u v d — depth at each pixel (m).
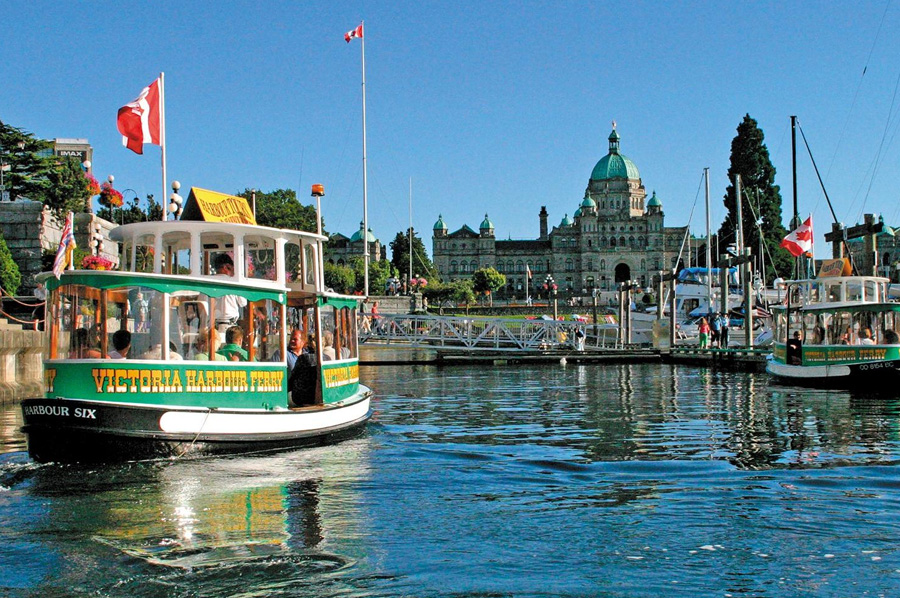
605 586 9.70
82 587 9.58
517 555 10.80
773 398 29.75
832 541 11.31
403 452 18.19
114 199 47.75
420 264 179.88
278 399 17.61
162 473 15.00
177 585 9.66
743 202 121.06
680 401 29.59
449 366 54.28
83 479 14.51
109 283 15.15
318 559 10.57
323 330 20.09
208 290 16.05
